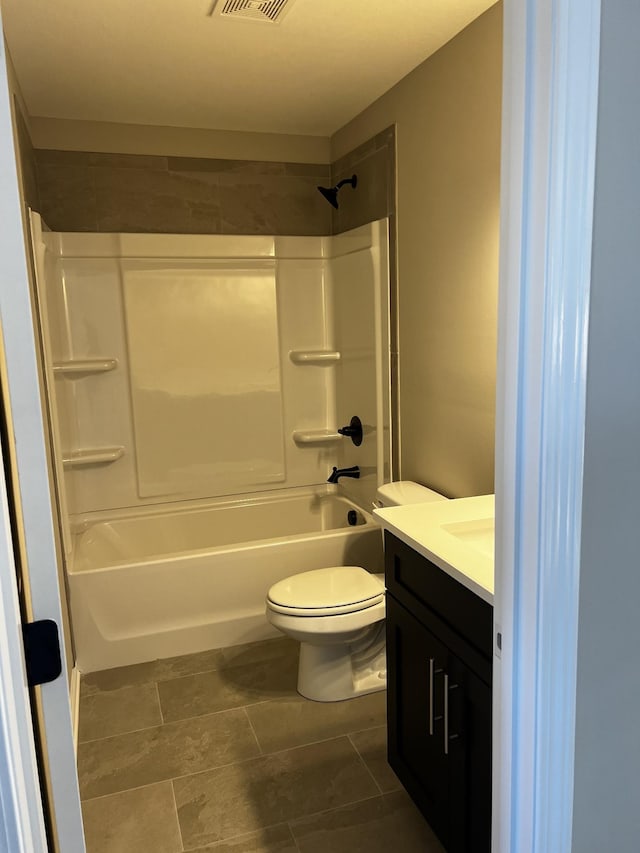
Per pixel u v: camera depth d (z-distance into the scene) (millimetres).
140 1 1954
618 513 947
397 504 2473
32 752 817
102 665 2752
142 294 3268
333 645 2420
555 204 829
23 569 842
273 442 3605
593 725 999
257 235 3443
